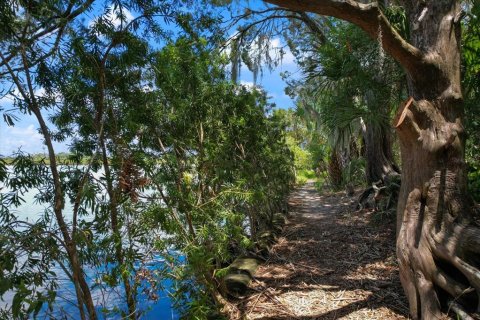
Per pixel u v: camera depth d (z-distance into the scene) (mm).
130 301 2203
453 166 2920
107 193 2072
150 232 2311
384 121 4809
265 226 5871
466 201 2936
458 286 2635
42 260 1735
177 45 2736
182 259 2605
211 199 2840
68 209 2281
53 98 1903
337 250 4848
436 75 2953
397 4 4105
